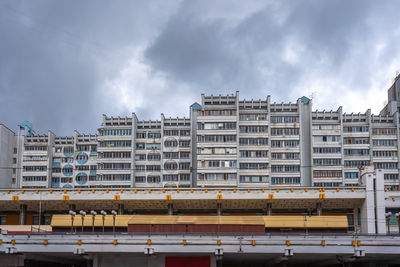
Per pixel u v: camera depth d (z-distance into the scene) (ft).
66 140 368.89
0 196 203.51
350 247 139.33
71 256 157.48
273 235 140.87
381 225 197.88
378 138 336.29
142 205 212.84
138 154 338.34
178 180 327.26
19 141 363.76
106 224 182.70
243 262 179.93
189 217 169.99
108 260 149.48
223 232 153.38
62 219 185.68
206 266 146.00
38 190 204.03
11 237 142.10
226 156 312.09
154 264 147.13
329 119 337.31
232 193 200.75
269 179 314.55
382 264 166.61
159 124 345.51
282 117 332.60
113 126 339.57
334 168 321.11
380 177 203.00
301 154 325.62
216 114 321.73
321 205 208.23
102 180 332.39
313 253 139.64
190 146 331.36
